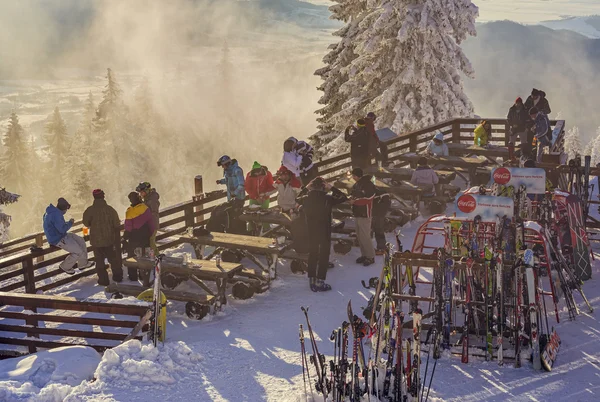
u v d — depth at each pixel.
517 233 9.55
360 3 28.27
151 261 10.99
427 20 24.62
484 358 8.58
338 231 12.86
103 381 7.80
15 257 11.34
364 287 11.29
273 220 12.63
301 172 14.77
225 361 8.65
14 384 7.57
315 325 9.89
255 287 11.11
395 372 7.40
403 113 25.36
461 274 9.33
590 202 13.44
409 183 15.16
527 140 17.28
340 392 7.32
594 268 11.66
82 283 12.46
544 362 8.17
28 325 9.55
